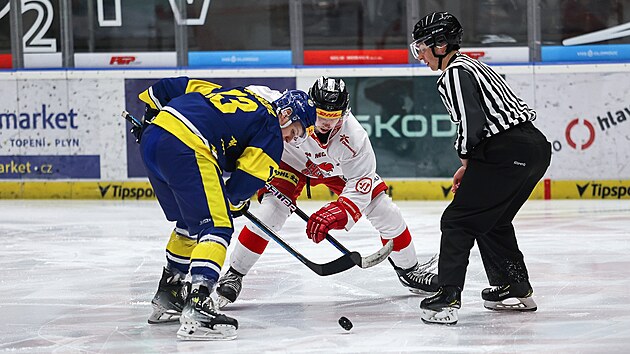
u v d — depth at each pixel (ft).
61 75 60.34
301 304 27.35
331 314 25.81
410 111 58.80
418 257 35.96
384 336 22.81
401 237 28.19
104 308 27.09
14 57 60.95
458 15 58.90
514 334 22.79
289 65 59.98
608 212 49.78
